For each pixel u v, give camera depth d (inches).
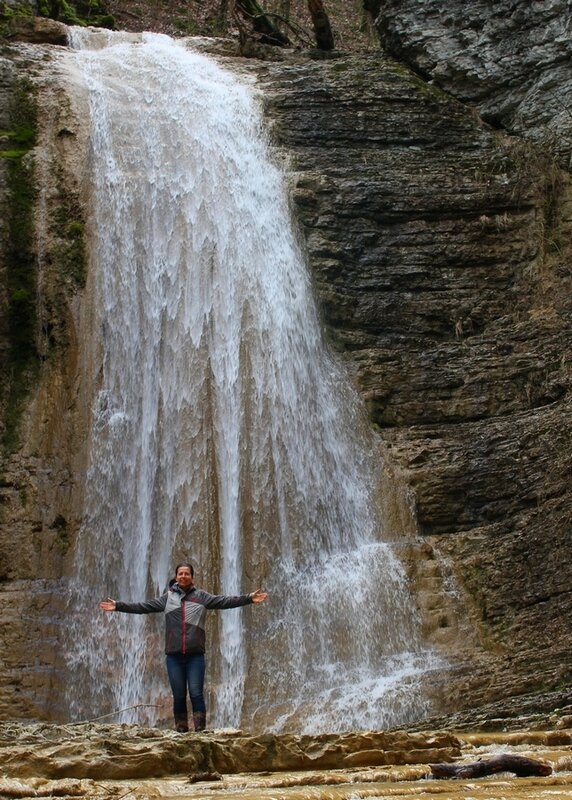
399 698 568.1
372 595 649.6
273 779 298.4
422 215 805.9
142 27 1183.6
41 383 695.1
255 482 687.7
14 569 631.8
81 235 738.8
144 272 748.0
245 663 617.9
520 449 693.3
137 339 725.3
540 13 845.2
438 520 695.7
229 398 714.8
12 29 884.6
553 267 777.6
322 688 605.0
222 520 671.8
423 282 789.9
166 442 695.7
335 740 348.2
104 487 671.8
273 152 823.7
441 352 759.1
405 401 743.7
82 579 642.8
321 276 776.9
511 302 786.8
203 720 407.2
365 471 716.7
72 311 712.4
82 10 1083.3
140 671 616.1
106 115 801.6
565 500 650.2
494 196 814.5
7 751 305.3
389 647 633.0
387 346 768.9
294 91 858.1
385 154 835.4
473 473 703.1
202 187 788.6
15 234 731.4
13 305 713.0
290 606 647.8
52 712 591.8
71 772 303.0
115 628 629.6
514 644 620.1
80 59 855.1
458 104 874.8
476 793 267.6
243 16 1003.9
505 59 858.8
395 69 888.9
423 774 315.9
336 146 837.2
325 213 796.6
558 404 699.4
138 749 316.2
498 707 533.3
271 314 748.0
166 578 655.1
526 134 844.6
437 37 892.0
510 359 744.3
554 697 524.4
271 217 791.7
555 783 294.7
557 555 636.7
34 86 797.2
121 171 780.6
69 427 679.7
